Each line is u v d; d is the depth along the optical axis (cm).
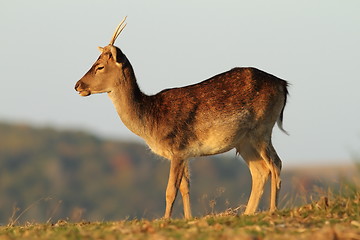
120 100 3753
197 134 3728
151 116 3738
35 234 2875
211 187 19238
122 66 3738
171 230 2789
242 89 3762
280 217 3077
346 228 2700
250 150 3875
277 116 3869
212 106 3719
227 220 3002
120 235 2695
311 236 2559
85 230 2903
